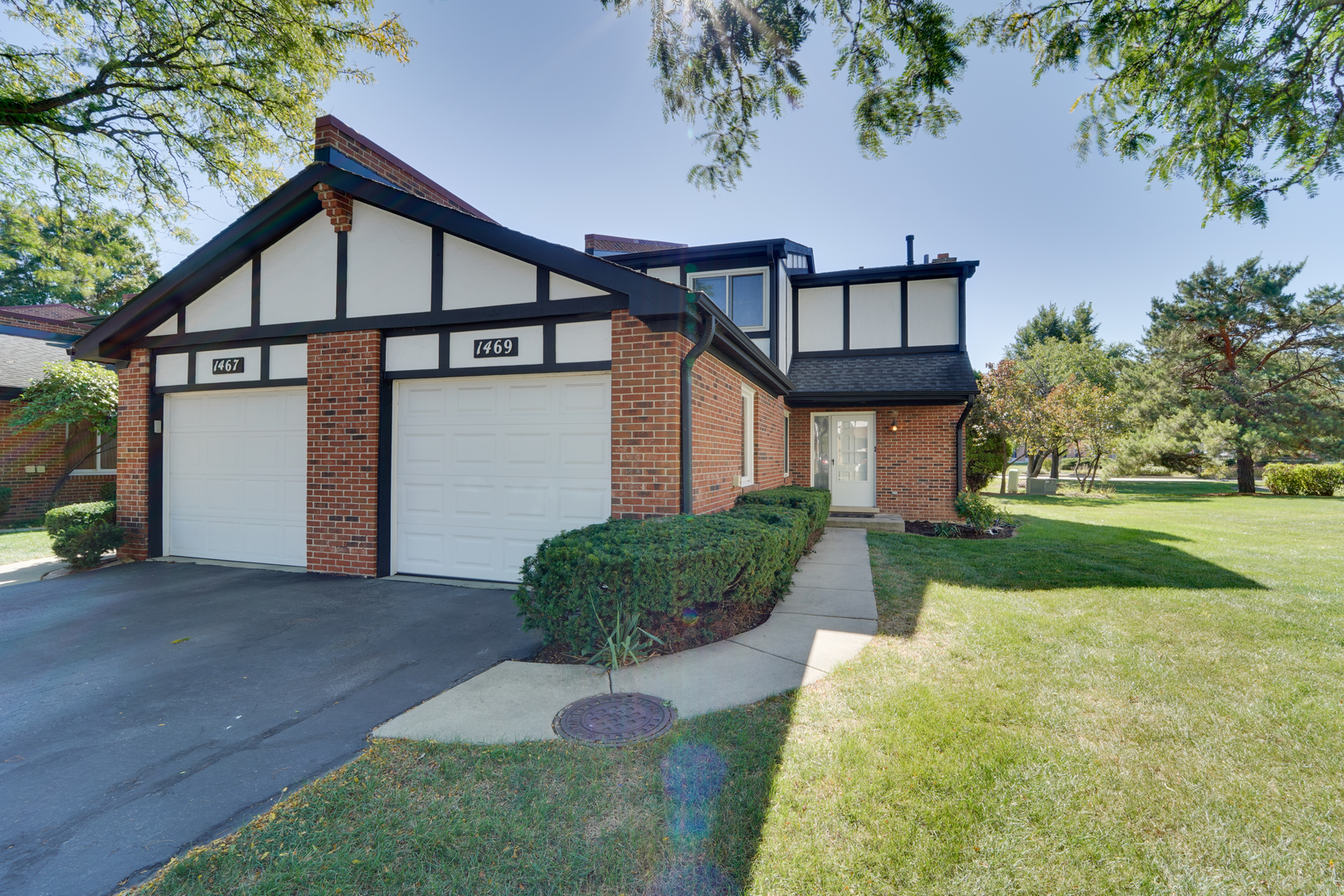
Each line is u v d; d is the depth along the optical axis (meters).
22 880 2.04
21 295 23.02
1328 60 4.15
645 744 2.94
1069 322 41.88
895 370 11.72
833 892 1.95
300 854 2.15
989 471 19.77
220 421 7.66
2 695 3.62
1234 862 2.12
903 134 4.23
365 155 6.98
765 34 4.00
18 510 12.43
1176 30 4.11
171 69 9.59
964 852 2.15
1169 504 16.39
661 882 2.00
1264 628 4.75
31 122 8.98
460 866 2.08
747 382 9.08
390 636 4.71
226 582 6.48
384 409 6.75
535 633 4.78
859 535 10.14
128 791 2.61
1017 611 5.29
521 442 6.34
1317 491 18.62
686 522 4.99
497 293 6.24
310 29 9.24
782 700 3.44
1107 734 3.02
